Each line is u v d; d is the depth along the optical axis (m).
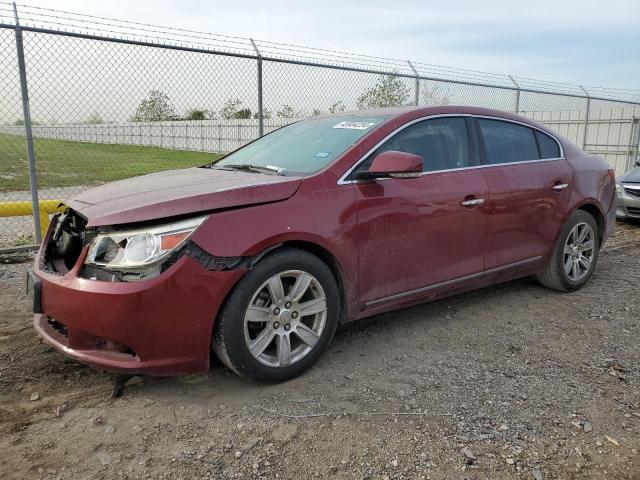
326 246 3.25
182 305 2.78
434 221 3.79
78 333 2.85
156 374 2.84
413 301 3.85
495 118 4.48
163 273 2.74
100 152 15.62
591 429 2.78
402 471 2.43
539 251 4.67
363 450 2.58
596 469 2.47
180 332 2.81
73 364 3.40
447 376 3.35
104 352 2.86
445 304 4.68
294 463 2.48
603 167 5.33
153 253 2.74
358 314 3.55
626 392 3.17
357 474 2.41
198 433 2.70
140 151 16.19
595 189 5.09
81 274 2.87
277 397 3.05
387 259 3.59
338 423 2.80
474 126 4.28
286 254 3.10
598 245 5.29
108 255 2.82
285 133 4.43
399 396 3.09
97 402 2.97
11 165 18.91
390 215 3.54
